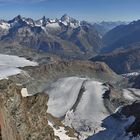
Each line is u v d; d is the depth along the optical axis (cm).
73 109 18575
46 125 8800
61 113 18038
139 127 14288
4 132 4716
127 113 17488
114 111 18425
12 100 6800
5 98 6506
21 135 6362
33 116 8094
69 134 12225
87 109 18600
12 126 5838
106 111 18388
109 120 17275
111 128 16250
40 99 9081
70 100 19938
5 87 6931
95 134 15438
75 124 16512
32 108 8475
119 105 19325
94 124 16562
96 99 19925
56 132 11619
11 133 5391
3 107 5775
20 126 6619
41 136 7750
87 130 15812
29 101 8650
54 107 18950
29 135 6969
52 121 12569
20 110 6994
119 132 15312
